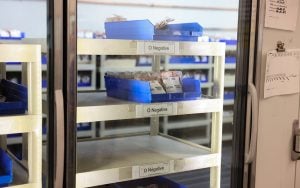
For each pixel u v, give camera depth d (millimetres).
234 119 1830
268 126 1963
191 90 1777
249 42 1789
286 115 2031
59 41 1294
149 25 1642
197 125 3219
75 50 1318
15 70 2236
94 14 2623
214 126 1819
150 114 1592
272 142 1990
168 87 1692
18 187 1322
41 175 1377
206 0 3096
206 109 1731
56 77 1304
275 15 1881
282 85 1979
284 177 2066
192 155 1775
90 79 2684
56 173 1311
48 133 1343
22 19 2389
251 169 1869
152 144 2033
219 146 1818
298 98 2070
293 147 2072
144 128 2803
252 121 1797
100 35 2637
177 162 1679
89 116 1451
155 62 2246
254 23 1790
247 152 1815
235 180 1848
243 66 1798
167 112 1624
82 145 1999
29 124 1317
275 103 1976
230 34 3234
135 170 1569
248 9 1770
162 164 1635
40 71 1324
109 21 1986
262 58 1878
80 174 1429
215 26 3176
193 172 2670
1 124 1262
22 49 1279
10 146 2035
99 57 2697
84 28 2600
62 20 1291
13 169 1491
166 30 1714
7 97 1576
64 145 1334
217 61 1787
